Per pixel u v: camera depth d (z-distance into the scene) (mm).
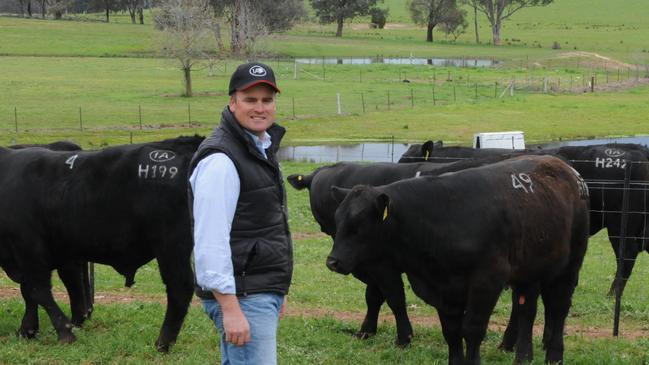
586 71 84312
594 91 66000
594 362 9320
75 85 64375
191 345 9602
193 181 5355
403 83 70562
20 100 54750
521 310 9250
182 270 9164
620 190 13391
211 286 5121
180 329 9906
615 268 16000
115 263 9656
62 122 46125
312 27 148000
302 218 20906
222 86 66812
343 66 84438
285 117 50031
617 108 54000
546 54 104812
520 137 23859
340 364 9203
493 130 45688
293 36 124688
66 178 9438
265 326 5434
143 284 13531
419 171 10844
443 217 8047
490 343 10312
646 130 45312
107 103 54781
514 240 8250
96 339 9711
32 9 165250
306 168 31297
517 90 66750
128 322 10609
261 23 86562
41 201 9492
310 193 11891
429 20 127125
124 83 67000
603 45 118500
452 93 63969
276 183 5613
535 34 138500
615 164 13453
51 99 55844
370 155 37594
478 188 8227
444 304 8375
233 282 5172
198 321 10648
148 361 8977
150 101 56625
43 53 90125
